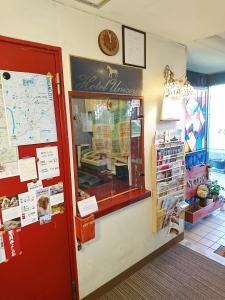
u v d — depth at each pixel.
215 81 4.06
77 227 1.68
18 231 1.43
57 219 1.60
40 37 1.40
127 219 2.06
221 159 5.35
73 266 1.72
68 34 1.52
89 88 1.66
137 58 1.94
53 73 1.48
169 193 2.35
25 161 1.41
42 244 1.55
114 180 2.08
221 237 2.79
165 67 2.21
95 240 1.84
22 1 1.31
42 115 1.46
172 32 2.02
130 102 2.02
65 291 1.71
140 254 2.24
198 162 3.76
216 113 4.58
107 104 1.90
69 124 1.60
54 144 1.54
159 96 2.19
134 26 1.87
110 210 1.86
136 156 2.16
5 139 1.33
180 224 2.66
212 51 2.70
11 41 1.29
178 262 2.33
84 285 1.82
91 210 1.72
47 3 1.41
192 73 3.77
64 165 1.60
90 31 1.63
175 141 2.37
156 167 2.19
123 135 2.05
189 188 3.16
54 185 1.56
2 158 1.33
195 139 3.66
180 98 2.33
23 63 1.35
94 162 1.89
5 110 1.31
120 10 1.59
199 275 2.14
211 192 3.38
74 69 1.57
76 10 1.54
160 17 1.71
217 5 1.53
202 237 2.80
